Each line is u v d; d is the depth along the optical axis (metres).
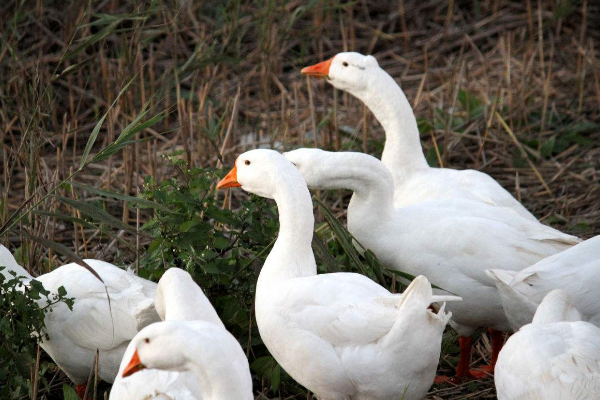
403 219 9.39
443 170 11.06
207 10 18.72
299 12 17.94
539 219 12.29
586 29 18.77
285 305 7.55
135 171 13.54
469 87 16.39
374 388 7.26
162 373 6.61
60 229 11.86
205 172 9.41
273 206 9.64
